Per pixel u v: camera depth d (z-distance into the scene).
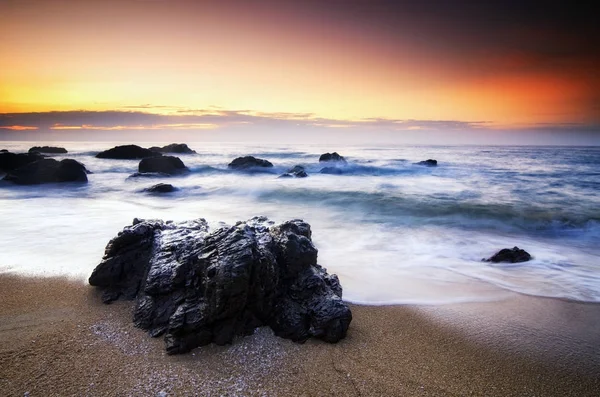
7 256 11.68
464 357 7.00
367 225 17.28
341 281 10.53
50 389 5.76
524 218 18.66
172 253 8.40
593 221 18.08
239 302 7.04
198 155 60.41
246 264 7.09
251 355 6.78
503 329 8.05
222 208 20.62
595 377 6.50
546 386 6.26
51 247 12.62
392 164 46.59
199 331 6.91
